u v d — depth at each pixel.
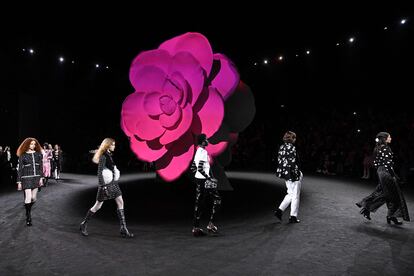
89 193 11.11
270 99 25.62
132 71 7.99
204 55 7.83
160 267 4.16
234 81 8.15
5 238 5.60
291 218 6.47
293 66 24.25
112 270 4.09
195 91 7.57
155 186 12.63
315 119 22.69
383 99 19.53
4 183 14.23
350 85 21.34
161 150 8.08
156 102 7.79
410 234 5.53
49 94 19.72
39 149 6.84
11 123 17.30
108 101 23.89
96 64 20.05
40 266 4.26
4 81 16.69
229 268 4.10
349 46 19.92
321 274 3.87
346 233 5.64
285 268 4.08
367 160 14.51
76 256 4.63
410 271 3.93
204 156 5.69
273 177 15.69
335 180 14.08
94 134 23.11
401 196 6.09
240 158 23.16
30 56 18.00
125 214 7.55
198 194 5.68
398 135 16.22
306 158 20.02
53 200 9.66
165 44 8.22
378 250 4.72
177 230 6.05
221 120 7.66
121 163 24.12
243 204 8.70
